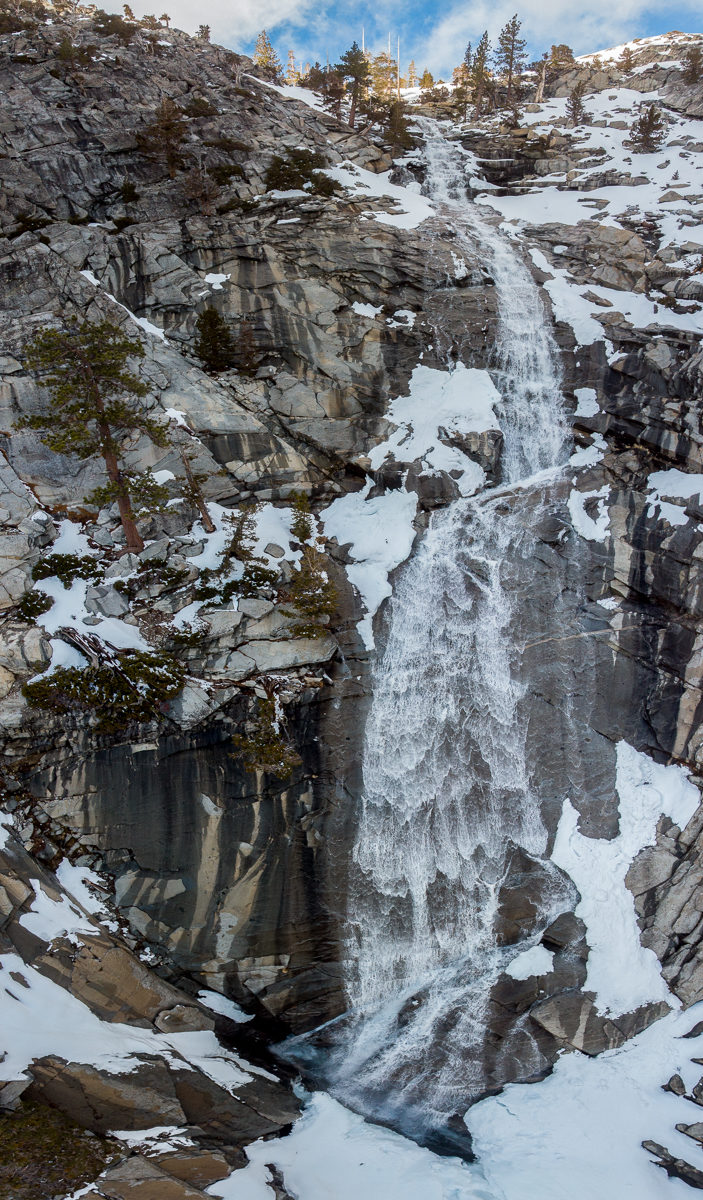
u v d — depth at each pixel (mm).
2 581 24797
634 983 21203
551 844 23625
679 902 22031
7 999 17375
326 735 23703
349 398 32406
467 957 22234
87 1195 14164
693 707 24594
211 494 29219
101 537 26984
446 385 32875
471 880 23234
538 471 31047
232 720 22688
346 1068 20688
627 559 27062
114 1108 16391
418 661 25766
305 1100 19625
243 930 21547
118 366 25156
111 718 21719
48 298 32000
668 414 30062
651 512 27922
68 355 24766
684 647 25234
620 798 24125
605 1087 19469
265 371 32500
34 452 28422
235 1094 18406
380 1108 19672
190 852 21719
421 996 21719
